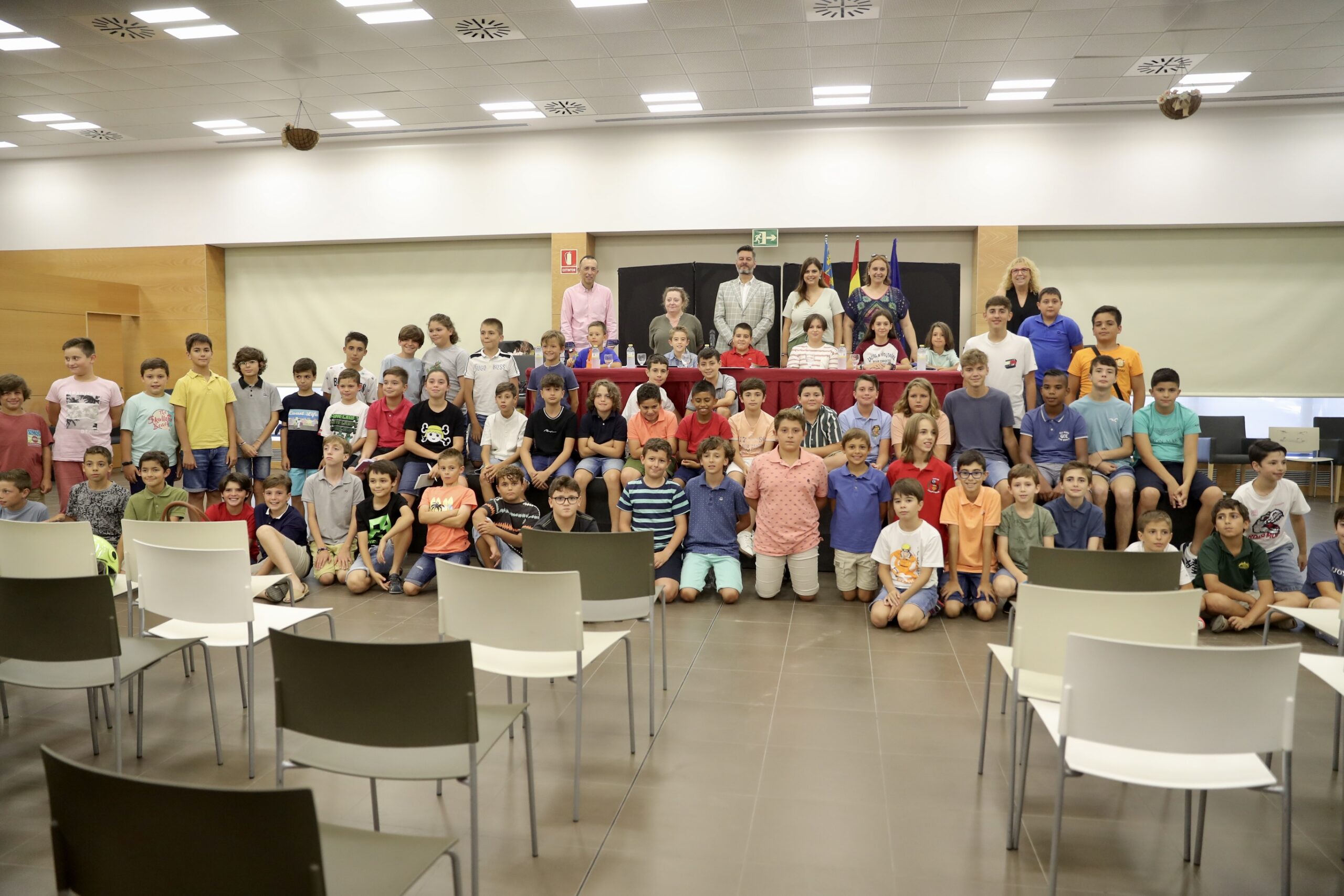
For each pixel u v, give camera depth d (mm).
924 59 8094
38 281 10320
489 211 10789
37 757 3023
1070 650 2072
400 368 6363
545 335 6336
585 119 10102
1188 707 1996
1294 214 9391
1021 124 9750
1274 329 9742
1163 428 5434
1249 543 4539
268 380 11758
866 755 3080
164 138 10789
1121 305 9930
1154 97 9078
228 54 7965
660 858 2402
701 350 6617
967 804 2730
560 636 2625
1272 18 7059
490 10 7012
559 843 2479
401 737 2057
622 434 5934
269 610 3441
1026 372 5984
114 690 2697
